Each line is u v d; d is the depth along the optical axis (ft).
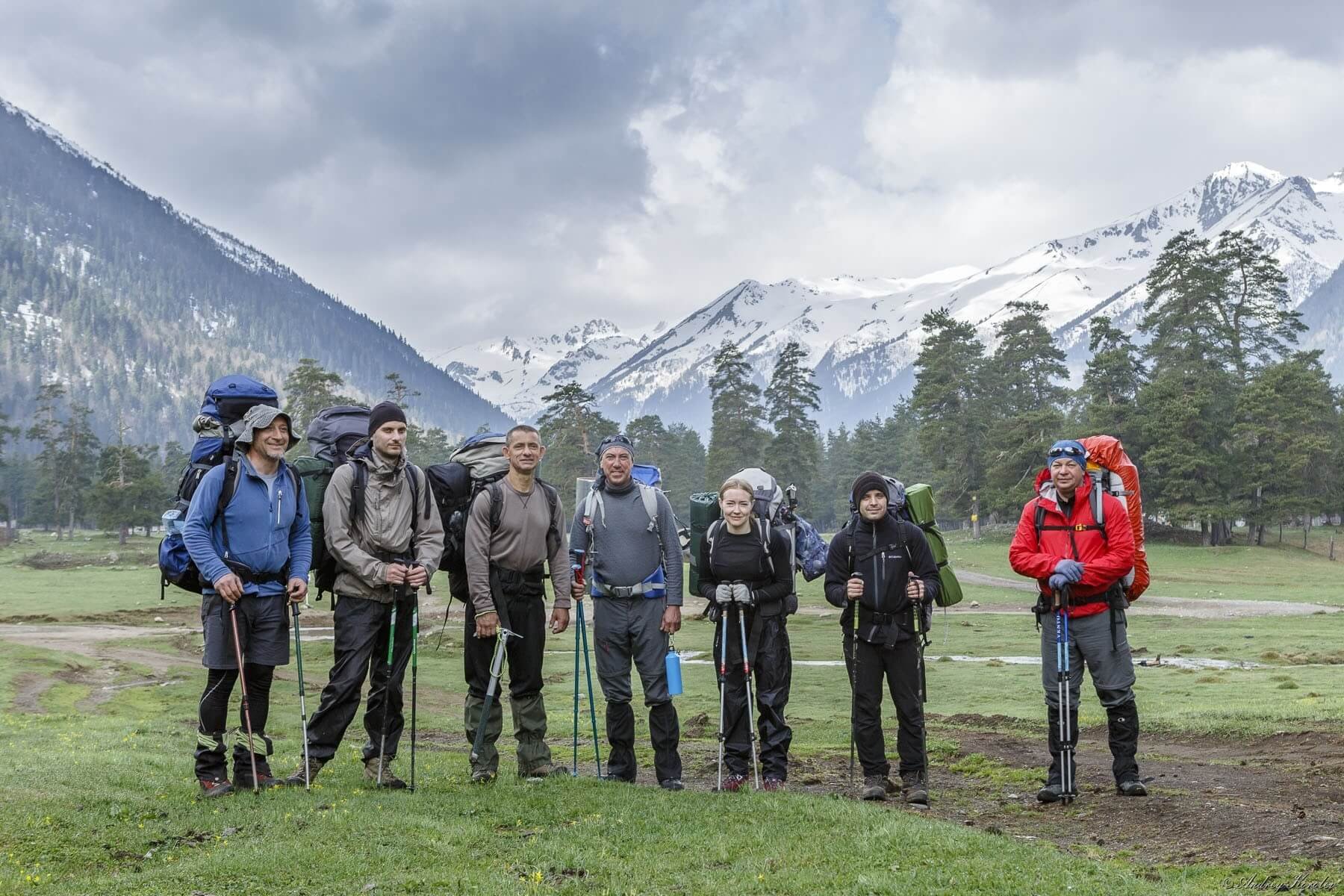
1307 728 41.98
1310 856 20.72
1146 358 354.74
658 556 29.27
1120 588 27.73
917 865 20.34
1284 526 382.01
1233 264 372.79
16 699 79.92
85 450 539.70
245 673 25.09
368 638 26.48
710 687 81.30
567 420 385.09
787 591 29.68
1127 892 18.54
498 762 31.01
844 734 50.72
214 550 24.11
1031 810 27.17
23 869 19.81
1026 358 393.09
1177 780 31.24
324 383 406.21
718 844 21.94
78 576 271.49
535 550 27.81
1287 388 332.39
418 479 26.53
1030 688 73.61
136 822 23.12
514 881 19.38
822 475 519.19
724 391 436.35
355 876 19.67
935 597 28.32
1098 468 28.07
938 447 393.50
